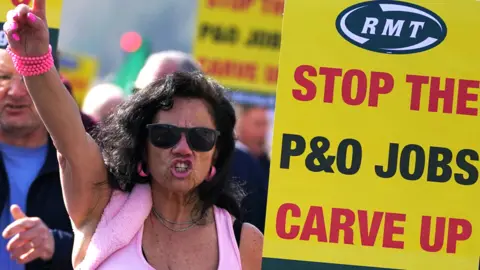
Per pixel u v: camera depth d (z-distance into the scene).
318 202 13.55
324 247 13.55
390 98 13.59
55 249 16.38
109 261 13.73
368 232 13.58
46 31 13.04
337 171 13.56
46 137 18.23
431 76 13.61
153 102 13.98
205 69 28.92
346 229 13.56
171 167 13.75
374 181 13.58
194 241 14.17
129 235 13.77
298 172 13.54
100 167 13.97
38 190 17.91
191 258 14.06
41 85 13.19
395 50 13.59
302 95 13.54
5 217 17.81
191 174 13.79
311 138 13.55
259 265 14.46
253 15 28.86
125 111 14.12
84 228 14.09
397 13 13.59
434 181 13.61
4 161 17.97
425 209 13.61
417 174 13.61
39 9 13.15
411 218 13.61
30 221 16.27
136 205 13.91
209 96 14.10
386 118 13.59
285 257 13.55
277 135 13.54
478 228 13.62
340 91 13.55
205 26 28.86
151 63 20.47
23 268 17.52
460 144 13.62
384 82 13.58
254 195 22.84
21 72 13.12
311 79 13.53
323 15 13.55
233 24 28.92
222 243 14.27
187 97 14.02
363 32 13.58
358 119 13.57
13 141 18.03
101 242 13.72
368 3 13.57
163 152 13.77
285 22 13.54
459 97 13.62
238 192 15.02
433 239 13.62
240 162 22.97
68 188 13.95
